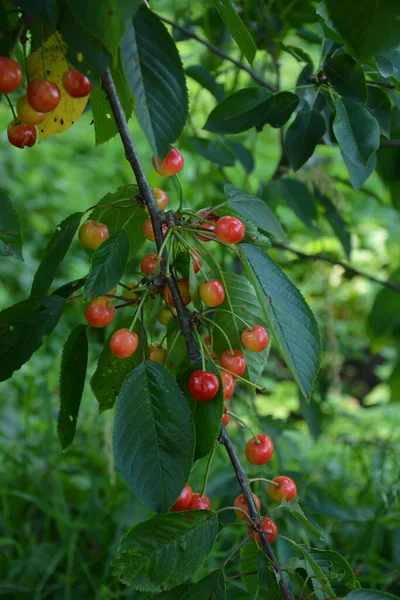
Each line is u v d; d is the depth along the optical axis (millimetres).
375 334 1747
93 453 1566
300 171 1254
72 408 842
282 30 1243
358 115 862
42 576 1275
